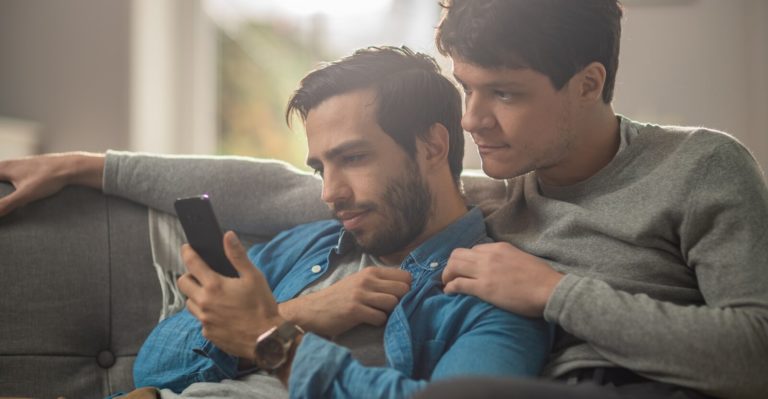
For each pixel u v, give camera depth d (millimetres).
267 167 1550
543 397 683
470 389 682
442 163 1286
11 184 1506
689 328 1017
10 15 3312
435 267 1236
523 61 1133
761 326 1011
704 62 3150
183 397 1182
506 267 1126
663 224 1150
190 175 1515
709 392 1015
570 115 1189
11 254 1430
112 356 1449
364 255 1320
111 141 3262
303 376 1004
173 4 3521
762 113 3109
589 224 1194
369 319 1183
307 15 3547
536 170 1270
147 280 1486
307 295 1214
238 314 1081
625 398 826
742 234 1091
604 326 1044
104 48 3262
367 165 1217
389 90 1232
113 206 1532
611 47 1216
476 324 1118
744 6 3113
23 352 1390
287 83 3588
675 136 1210
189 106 3559
